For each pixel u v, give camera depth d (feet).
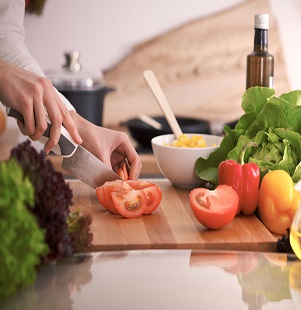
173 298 3.46
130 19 11.57
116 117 11.53
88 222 4.06
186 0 11.55
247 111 5.66
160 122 10.41
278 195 4.87
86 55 11.63
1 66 5.36
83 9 11.51
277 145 5.33
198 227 4.89
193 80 11.65
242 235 4.73
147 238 4.64
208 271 3.79
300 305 3.45
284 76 11.86
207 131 9.25
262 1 11.64
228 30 11.61
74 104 9.22
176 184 5.91
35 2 11.34
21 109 5.23
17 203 3.20
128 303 3.41
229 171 5.06
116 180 5.23
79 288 3.50
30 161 3.56
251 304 3.43
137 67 11.61
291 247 4.48
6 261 3.19
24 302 3.34
